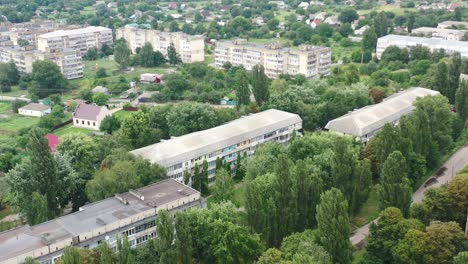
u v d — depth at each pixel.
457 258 165.00
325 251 171.75
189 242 177.50
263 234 197.25
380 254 189.38
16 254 171.00
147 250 186.38
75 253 158.75
